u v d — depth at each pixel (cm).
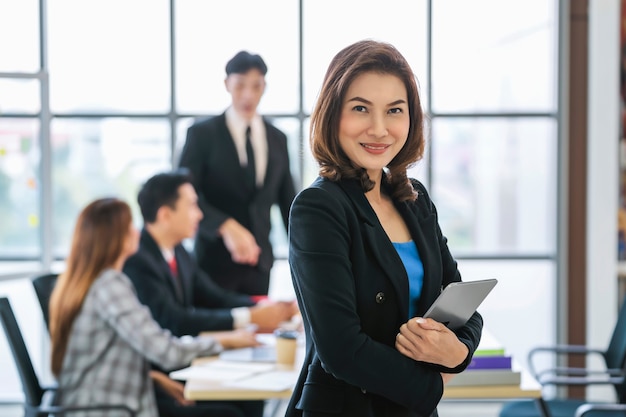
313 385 194
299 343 416
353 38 648
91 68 665
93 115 664
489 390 319
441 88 654
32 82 607
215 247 532
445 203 754
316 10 648
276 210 707
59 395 388
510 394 319
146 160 670
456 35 650
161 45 654
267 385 339
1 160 608
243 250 512
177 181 454
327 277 186
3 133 607
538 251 675
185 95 657
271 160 538
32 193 612
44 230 613
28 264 614
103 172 717
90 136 700
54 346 392
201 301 495
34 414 369
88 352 390
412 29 646
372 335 193
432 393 190
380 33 648
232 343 411
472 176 738
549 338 670
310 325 189
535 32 654
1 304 371
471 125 718
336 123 198
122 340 393
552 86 653
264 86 528
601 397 632
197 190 530
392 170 209
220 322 446
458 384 319
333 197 192
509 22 652
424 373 191
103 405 372
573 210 646
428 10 644
